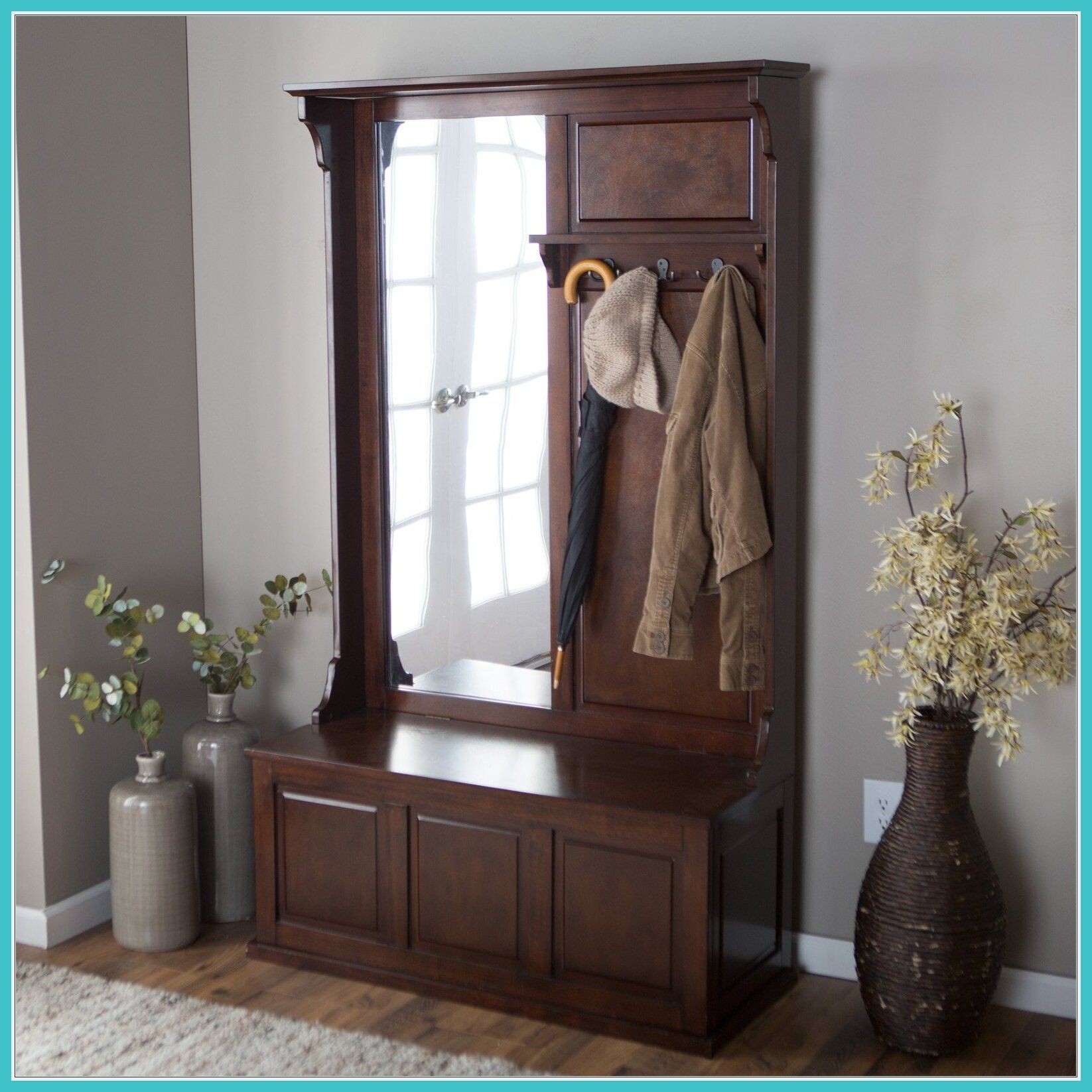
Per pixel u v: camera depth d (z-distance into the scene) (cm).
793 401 307
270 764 331
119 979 326
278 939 337
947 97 295
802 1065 288
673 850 288
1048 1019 307
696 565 308
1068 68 286
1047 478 297
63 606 344
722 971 295
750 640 304
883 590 312
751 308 305
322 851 328
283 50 359
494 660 347
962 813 289
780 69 288
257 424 376
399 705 361
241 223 370
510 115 323
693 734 325
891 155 301
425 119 335
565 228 321
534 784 303
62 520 342
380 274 347
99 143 347
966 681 278
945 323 301
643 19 321
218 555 386
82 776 353
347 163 344
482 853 309
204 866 357
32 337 331
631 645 330
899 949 287
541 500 336
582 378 328
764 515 300
